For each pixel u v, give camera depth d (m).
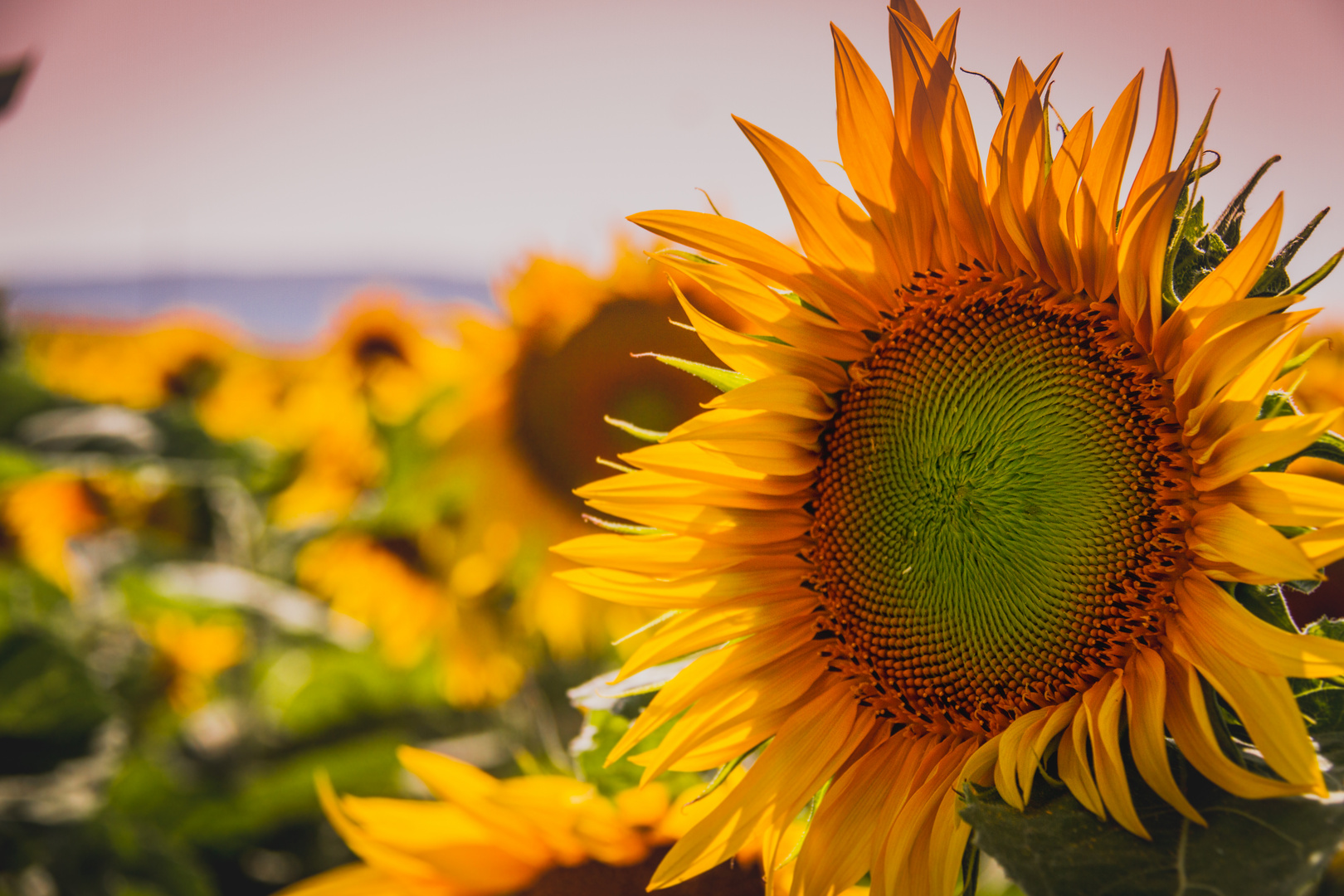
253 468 1.73
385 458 1.29
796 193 0.73
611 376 1.20
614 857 0.84
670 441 0.75
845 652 0.75
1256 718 0.66
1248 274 0.66
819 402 0.75
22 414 1.77
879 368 0.75
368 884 0.88
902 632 0.74
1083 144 0.70
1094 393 0.72
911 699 0.74
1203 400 0.68
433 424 1.27
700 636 0.75
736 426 0.75
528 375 1.23
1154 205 0.67
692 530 0.75
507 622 1.28
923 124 0.71
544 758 1.13
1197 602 0.69
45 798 1.39
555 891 0.85
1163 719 0.68
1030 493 0.72
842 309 0.75
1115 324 0.72
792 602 0.76
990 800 0.68
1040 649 0.72
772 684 0.75
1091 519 0.71
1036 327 0.73
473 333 1.24
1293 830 0.64
